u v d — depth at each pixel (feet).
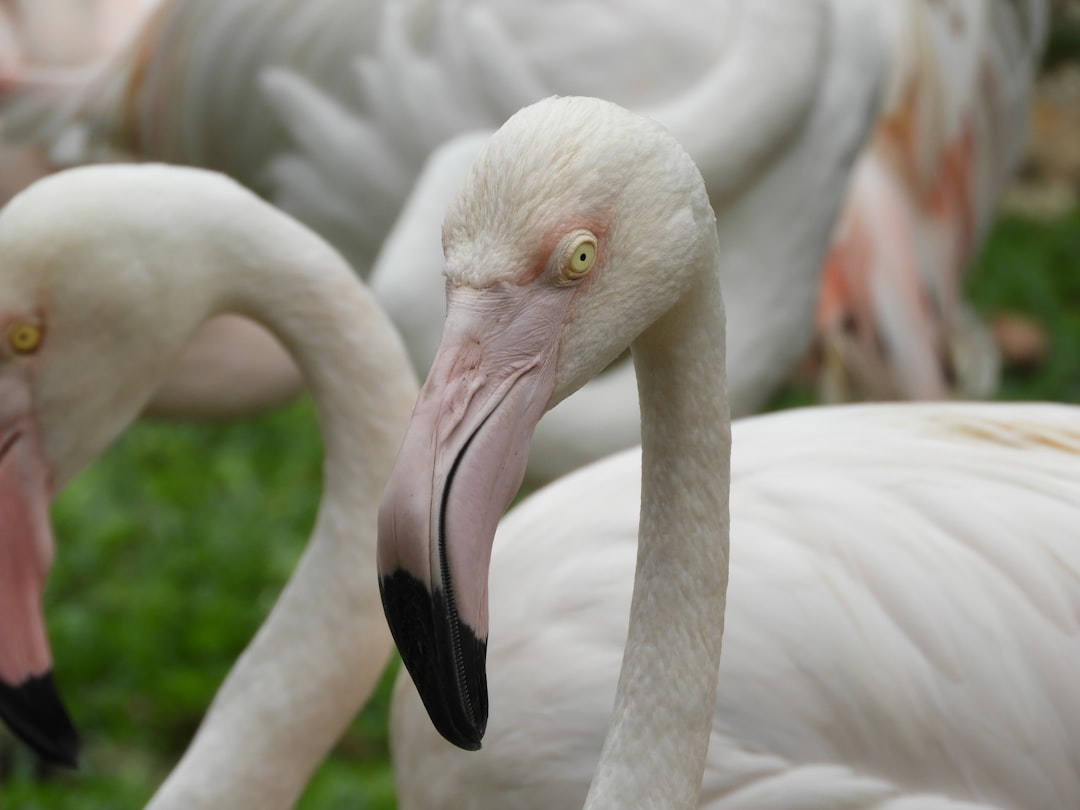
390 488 8.72
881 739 12.15
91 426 13.07
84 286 12.67
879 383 27.12
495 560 13.84
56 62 25.13
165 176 13.01
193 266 12.92
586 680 12.76
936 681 12.09
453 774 13.50
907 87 26.27
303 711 13.52
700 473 9.89
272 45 23.40
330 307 13.32
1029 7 27.99
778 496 12.91
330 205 23.40
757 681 12.27
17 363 12.75
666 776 10.06
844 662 12.18
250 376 22.63
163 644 27.35
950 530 12.44
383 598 8.81
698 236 9.12
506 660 13.20
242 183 24.43
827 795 12.07
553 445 20.26
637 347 9.82
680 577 10.01
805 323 21.85
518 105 21.85
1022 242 47.88
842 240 26.63
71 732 12.91
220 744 13.44
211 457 35.45
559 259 8.73
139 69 24.39
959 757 12.07
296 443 36.42
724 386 9.80
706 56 21.04
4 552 12.89
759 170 20.94
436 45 22.43
